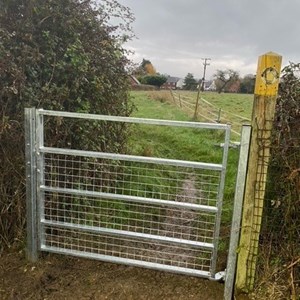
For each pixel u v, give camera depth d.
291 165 2.14
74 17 3.18
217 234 2.31
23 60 2.82
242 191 2.13
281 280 2.28
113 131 4.04
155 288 2.41
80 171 2.94
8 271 2.58
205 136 8.70
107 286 2.43
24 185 2.88
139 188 3.41
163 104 15.66
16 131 2.79
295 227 2.23
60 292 2.37
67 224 2.60
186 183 3.93
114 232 2.52
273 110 2.03
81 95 3.37
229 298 2.27
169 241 2.43
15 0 2.91
